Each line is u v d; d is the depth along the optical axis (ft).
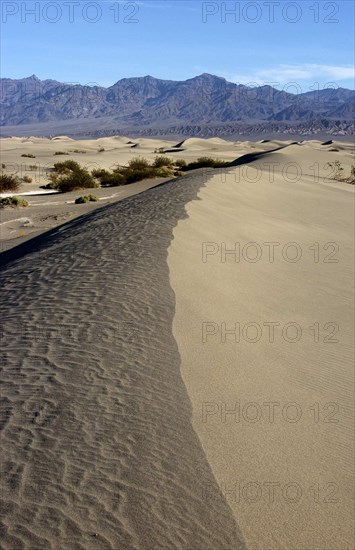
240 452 21.86
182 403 23.18
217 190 96.17
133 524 16.20
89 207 111.96
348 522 19.76
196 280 41.96
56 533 15.37
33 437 19.45
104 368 24.85
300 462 22.61
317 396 29.07
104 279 38.09
